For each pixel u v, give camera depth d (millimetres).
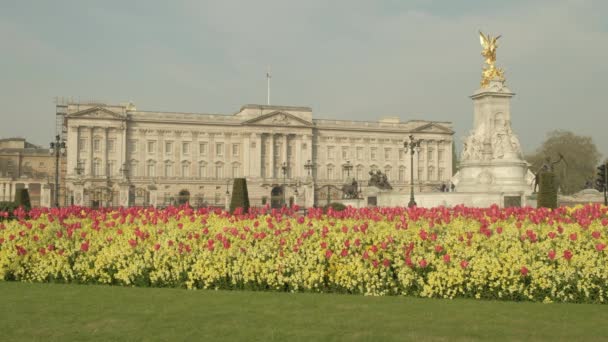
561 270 18719
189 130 163375
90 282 22078
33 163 186000
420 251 20250
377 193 80250
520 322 16016
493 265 19062
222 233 22203
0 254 22469
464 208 28297
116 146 154500
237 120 166875
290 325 15711
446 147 184375
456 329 15328
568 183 152125
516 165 68625
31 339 14508
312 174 172000
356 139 177750
